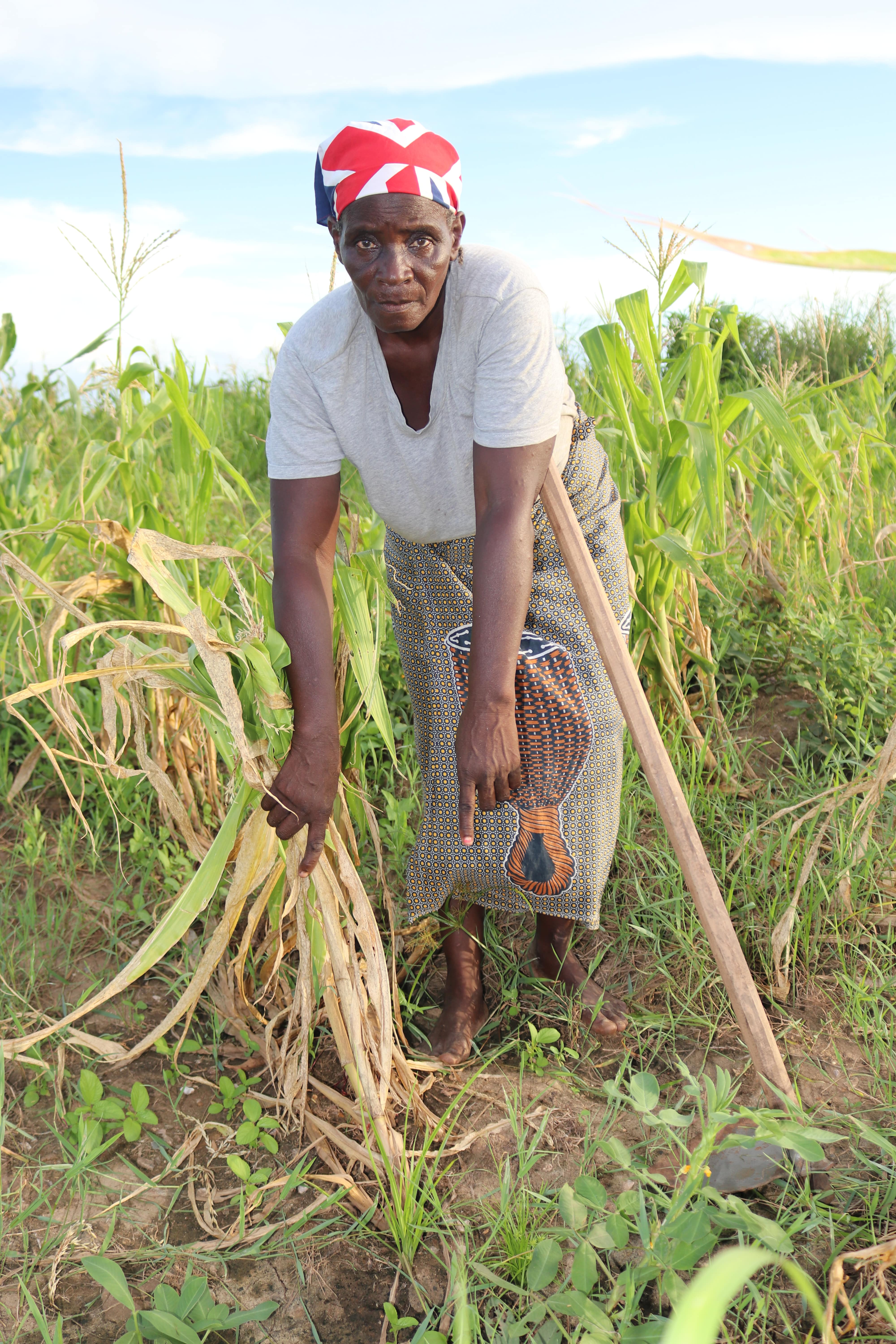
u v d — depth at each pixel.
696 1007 2.10
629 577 2.15
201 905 1.63
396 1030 2.02
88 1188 1.75
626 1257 1.54
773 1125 1.25
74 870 2.58
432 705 1.95
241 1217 1.65
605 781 1.93
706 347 2.76
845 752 2.75
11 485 3.26
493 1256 1.58
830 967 2.17
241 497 4.88
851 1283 1.48
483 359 1.63
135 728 2.08
